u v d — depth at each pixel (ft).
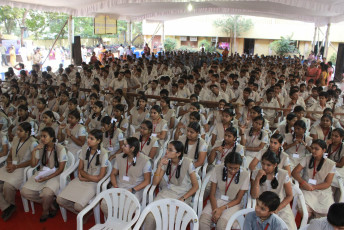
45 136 12.05
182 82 23.88
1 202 12.12
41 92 24.71
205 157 12.89
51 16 71.77
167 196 10.97
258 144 14.33
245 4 39.29
